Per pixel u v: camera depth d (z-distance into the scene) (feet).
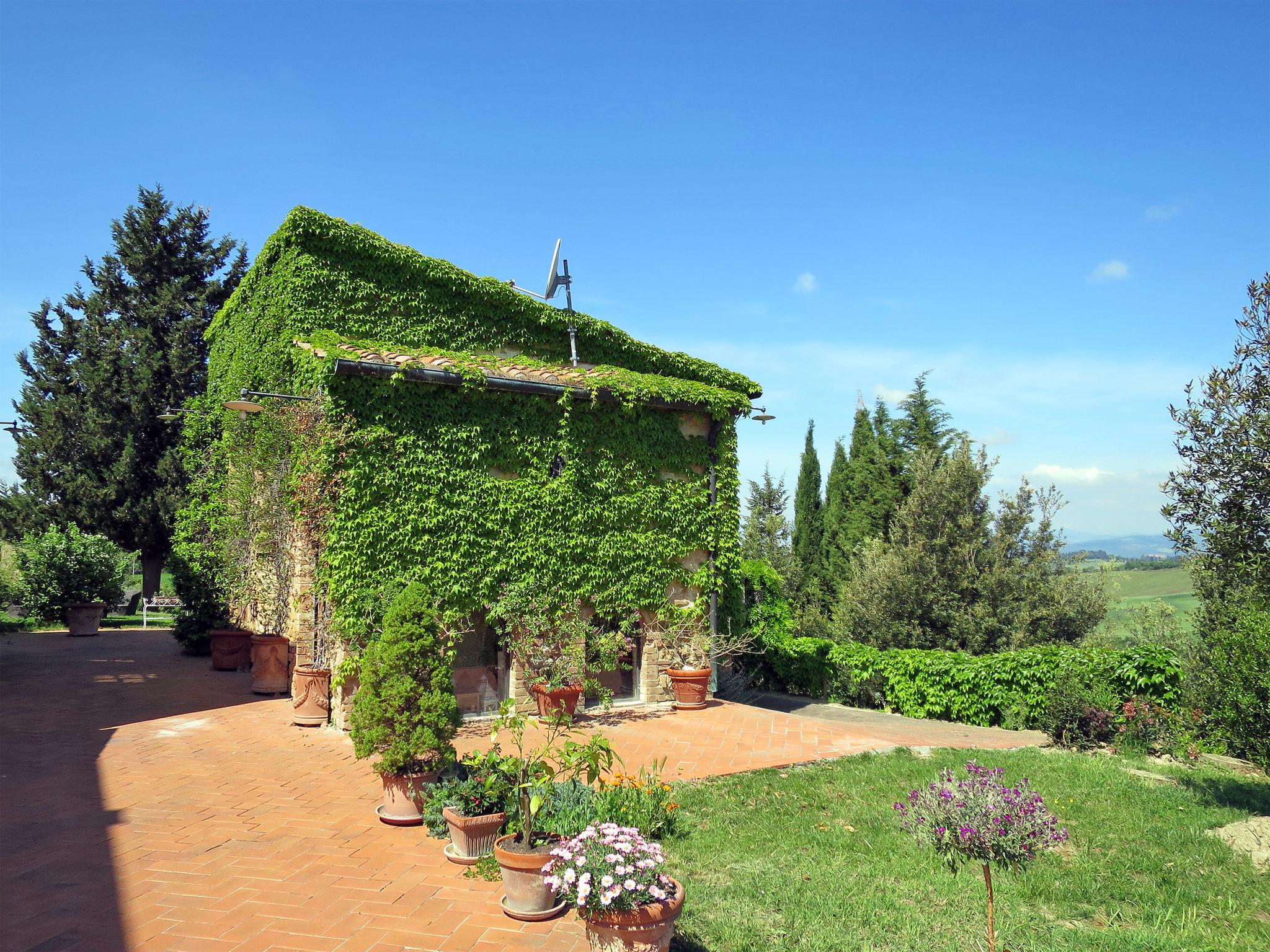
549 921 19.20
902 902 21.31
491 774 23.41
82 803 26.43
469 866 22.20
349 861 22.30
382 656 25.04
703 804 29.22
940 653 54.13
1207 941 19.90
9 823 24.34
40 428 93.50
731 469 51.34
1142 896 22.63
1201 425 27.22
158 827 24.36
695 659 49.06
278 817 25.68
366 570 36.94
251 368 55.26
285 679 45.24
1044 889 22.81
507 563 41.19
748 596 66.80
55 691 45.29
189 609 61.62
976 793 21.18
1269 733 26.58
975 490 87.56
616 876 15.70
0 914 18.37
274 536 47.42
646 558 46.91
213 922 18.40
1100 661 45.65
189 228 106.42
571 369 47.80
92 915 18.48
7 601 80.48
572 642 42.75
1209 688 30.35
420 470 38.65
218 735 35.96
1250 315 26.76
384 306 49.70
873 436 120.06
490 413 41.22
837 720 51.26
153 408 96.02
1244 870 24.66
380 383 37.70
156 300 101.45
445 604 39.27
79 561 77.36
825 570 118.52
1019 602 82.43
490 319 53.83
